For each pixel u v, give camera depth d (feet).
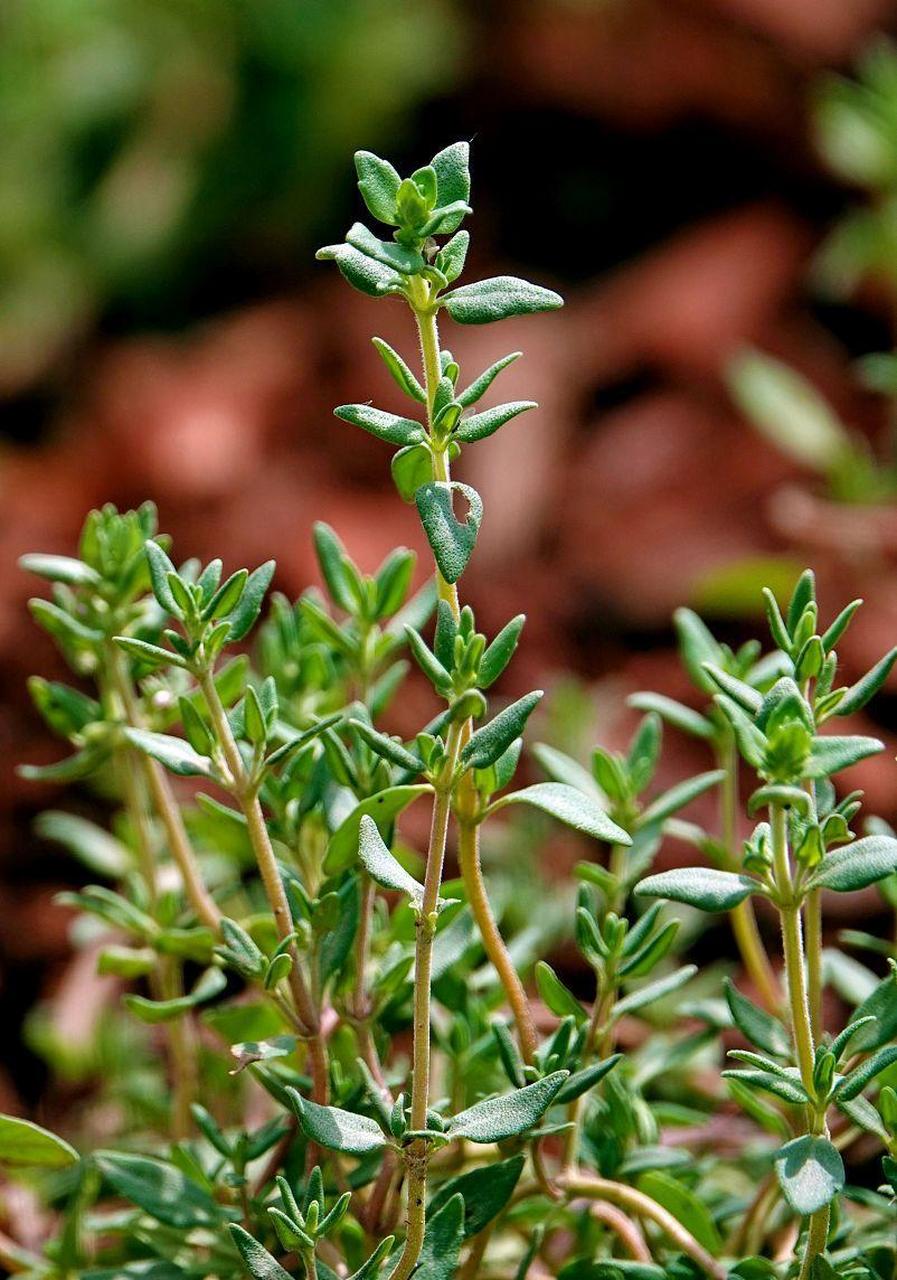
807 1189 1.31
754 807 1.32
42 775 1.52
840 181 4.23
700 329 3.92
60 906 2.34
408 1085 1.46
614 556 3.27
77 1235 1.52
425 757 1.33
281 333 4.17
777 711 1.31
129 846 1.66
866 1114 1.36
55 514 3.65
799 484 3.40
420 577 3.34
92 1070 1.83
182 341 4.36
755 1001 1.89
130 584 1.49
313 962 1.41
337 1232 1.43
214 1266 1.43
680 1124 1.55
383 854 1.33
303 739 1.37
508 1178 1.39
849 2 4.38
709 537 3.26
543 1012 1.66
